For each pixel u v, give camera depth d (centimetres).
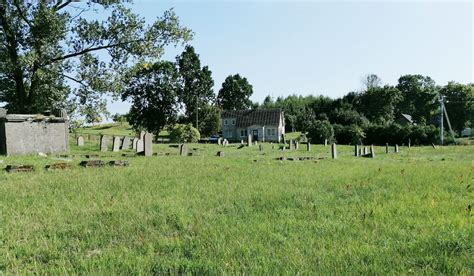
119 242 618
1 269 508
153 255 548
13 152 2272
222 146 4366
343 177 1379
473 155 3186
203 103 9300
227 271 487
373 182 1253
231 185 1172
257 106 12556
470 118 9469
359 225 709
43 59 3181
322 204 898
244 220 747
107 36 3366
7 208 838
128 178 1304
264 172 1531
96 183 1182
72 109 3488
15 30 3138
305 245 589
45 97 3369
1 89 3353
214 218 756
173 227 707
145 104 8475
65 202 902
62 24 3164
